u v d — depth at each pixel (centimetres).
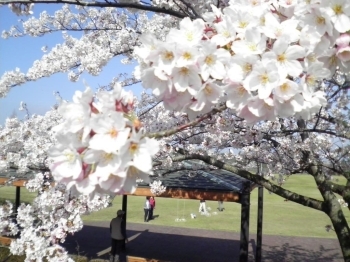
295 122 559
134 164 113
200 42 144
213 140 545
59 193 463
